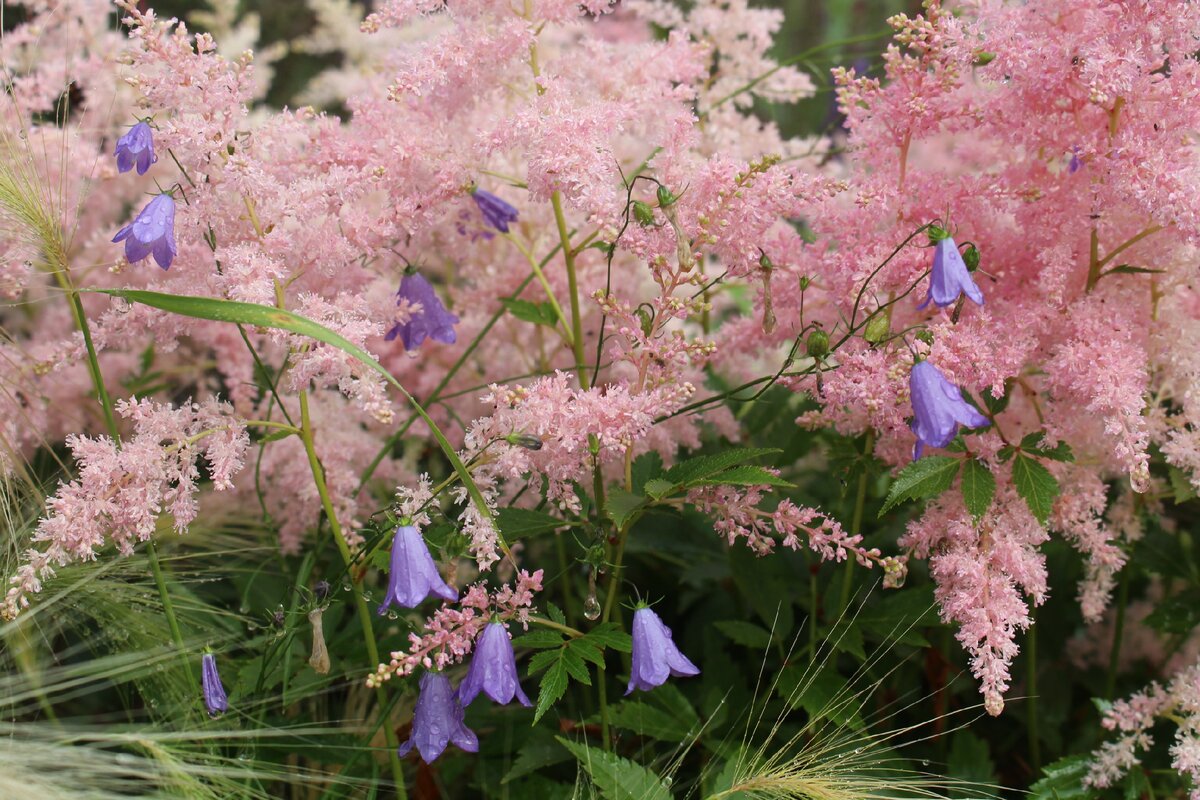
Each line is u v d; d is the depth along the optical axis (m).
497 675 0.59
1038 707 0.74
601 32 0.99
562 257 0.74
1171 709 0.65
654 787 0.62
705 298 0.66
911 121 0.65
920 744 0.71
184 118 0.61
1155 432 0.66
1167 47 0.63
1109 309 0.65
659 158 0.66
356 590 0.64
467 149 0.67
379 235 0.65
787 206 0.63
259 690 0.66
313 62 1.34
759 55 0.76
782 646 0.71
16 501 0.65
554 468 0.62
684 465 0.62
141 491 0.61
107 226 0.81
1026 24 0.64
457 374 0.77
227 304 0.58
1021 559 0.62
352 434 0.73
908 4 1.53
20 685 0.62
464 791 0.71
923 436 0.60
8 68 0.74
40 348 0.72
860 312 0.65
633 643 0.60
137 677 0.64
